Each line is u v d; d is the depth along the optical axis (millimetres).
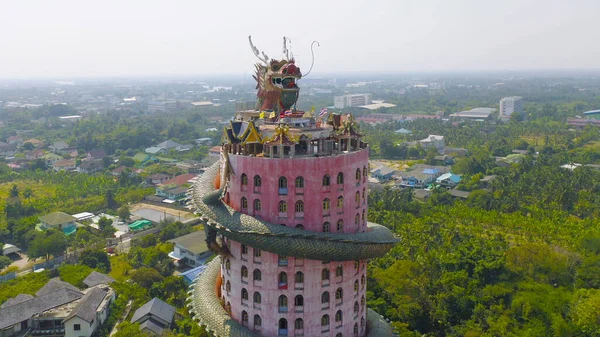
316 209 61469
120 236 179000
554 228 157875
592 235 146875
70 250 162125
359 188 65875
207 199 62625
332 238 58719
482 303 114875
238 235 59312
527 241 153000
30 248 155250
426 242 146750
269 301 62312
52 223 174875
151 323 110750
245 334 62125
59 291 119688
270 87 69875
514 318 107000
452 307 115312
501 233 164250
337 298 64500
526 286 113062
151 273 134250
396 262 123812
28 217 185625
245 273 64188
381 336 69500
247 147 63531
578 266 130375
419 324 112188
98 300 116875
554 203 190625
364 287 69438
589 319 99562
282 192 61031
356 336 67938
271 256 61438
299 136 61500
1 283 131750
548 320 104438
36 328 111812
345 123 65250
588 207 187375
